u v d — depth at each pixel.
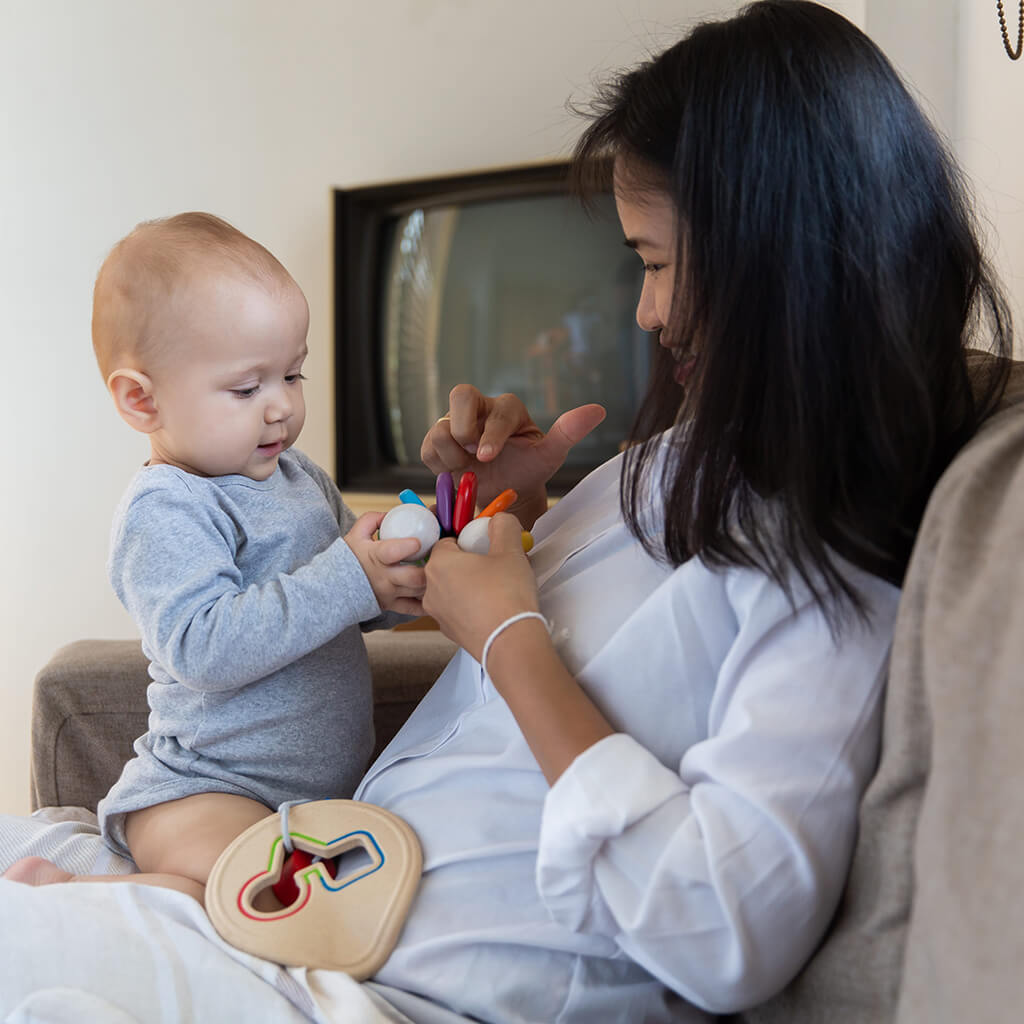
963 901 0.45
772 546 0.63
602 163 0.79
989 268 0.75
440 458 1.07
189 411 0.91
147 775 0.90
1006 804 0.45
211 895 0.72
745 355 0.66
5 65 3.03
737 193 0.66
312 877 0.71
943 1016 0.45
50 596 3.05
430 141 2.75
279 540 0.94
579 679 0.70
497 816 0.71
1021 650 0.47
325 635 0.83
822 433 0.64
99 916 0.68
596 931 0.63
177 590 0.84
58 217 3.01
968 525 0.55
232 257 0.92
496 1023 0.65
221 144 2.93
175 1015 0.64
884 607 0.62
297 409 0.97
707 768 0.60
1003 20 1.27
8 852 0.91
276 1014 0.63
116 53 2.96
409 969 0.66
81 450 2.98
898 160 0.67
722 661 0.67
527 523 1.10
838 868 0.59
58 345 3.00
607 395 2.40
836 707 0.60
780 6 0.70
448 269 2.50
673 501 0.70
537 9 2.60
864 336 0.64
